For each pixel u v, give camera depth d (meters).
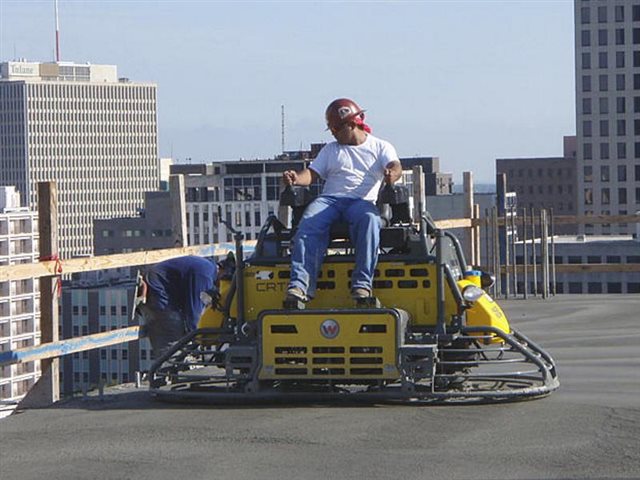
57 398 14.90
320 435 10.90
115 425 11.66
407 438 10.71
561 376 14.96
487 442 10.49
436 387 12.72
